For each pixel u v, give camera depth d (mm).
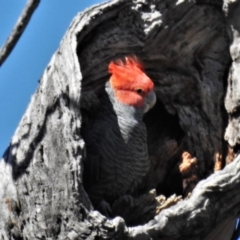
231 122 11414
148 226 9750
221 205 10102
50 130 9938
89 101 12016
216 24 11641
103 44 11234
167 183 12359
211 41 11797
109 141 11531
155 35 11570
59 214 9641
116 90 11969
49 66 10438
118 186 11578
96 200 11570
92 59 11344
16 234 10266
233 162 10375
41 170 9891
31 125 10258
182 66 12086
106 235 9438
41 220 9812
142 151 11812
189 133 12094
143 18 11352
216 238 10492
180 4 11352
